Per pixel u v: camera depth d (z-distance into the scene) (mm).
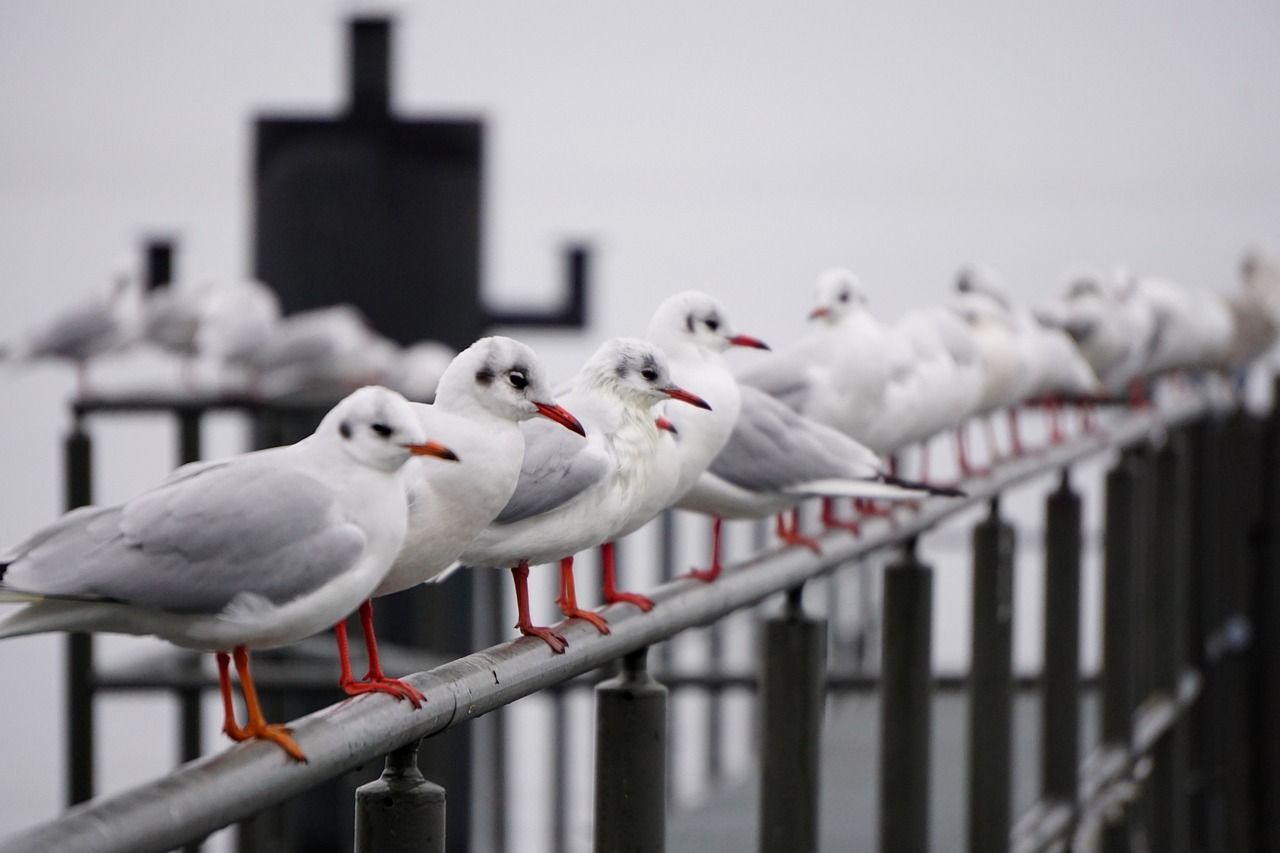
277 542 5371
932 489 8766
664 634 6340
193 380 22859
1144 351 16656
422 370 19094
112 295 21172
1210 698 16562
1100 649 12336
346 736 4570
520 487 7012
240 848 13047
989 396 12938
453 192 16125
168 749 23375
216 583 5297
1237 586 16406
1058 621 10938
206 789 4105
